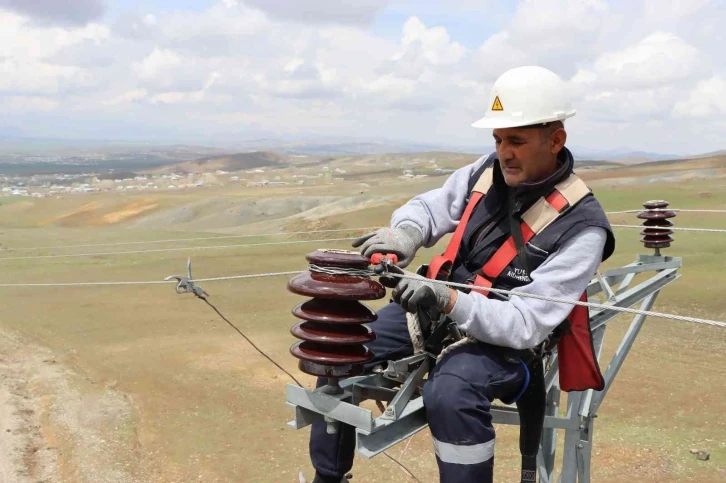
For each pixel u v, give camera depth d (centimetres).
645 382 937
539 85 291
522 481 343
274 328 1235
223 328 1243
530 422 334
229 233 2644
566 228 290
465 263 321
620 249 1709
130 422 841
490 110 298
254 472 708
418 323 317
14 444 777
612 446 746
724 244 1750
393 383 335
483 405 278
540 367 323
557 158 301
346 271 274
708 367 992
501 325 272
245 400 901
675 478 674
